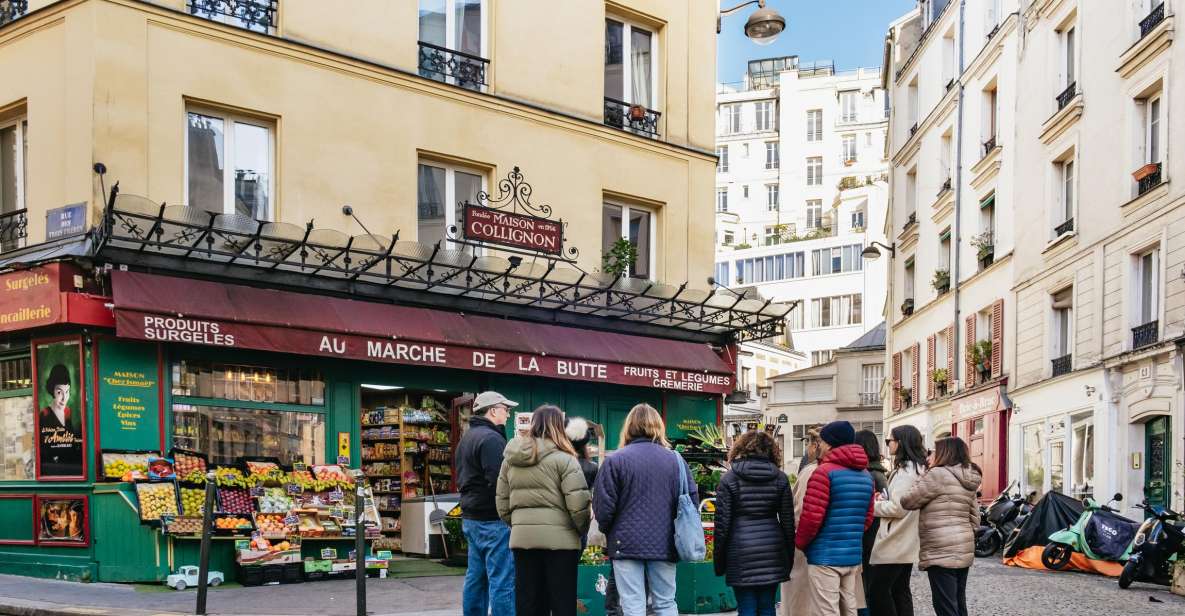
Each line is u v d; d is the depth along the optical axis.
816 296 69.38
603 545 9.27
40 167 11.93
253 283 12.20
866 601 8.24
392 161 13.78
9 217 12.34
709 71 17.64
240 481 11.47
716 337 17.05
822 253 69.50
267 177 12.95
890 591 8.02
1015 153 25.23
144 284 11.11
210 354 11.89
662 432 7.44
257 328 11.62
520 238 14.47
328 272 12.80
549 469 7.27
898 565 7.94
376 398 15.70
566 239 15.41
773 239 75.50
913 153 33.69
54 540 11.20
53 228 11.60
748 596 7.36
